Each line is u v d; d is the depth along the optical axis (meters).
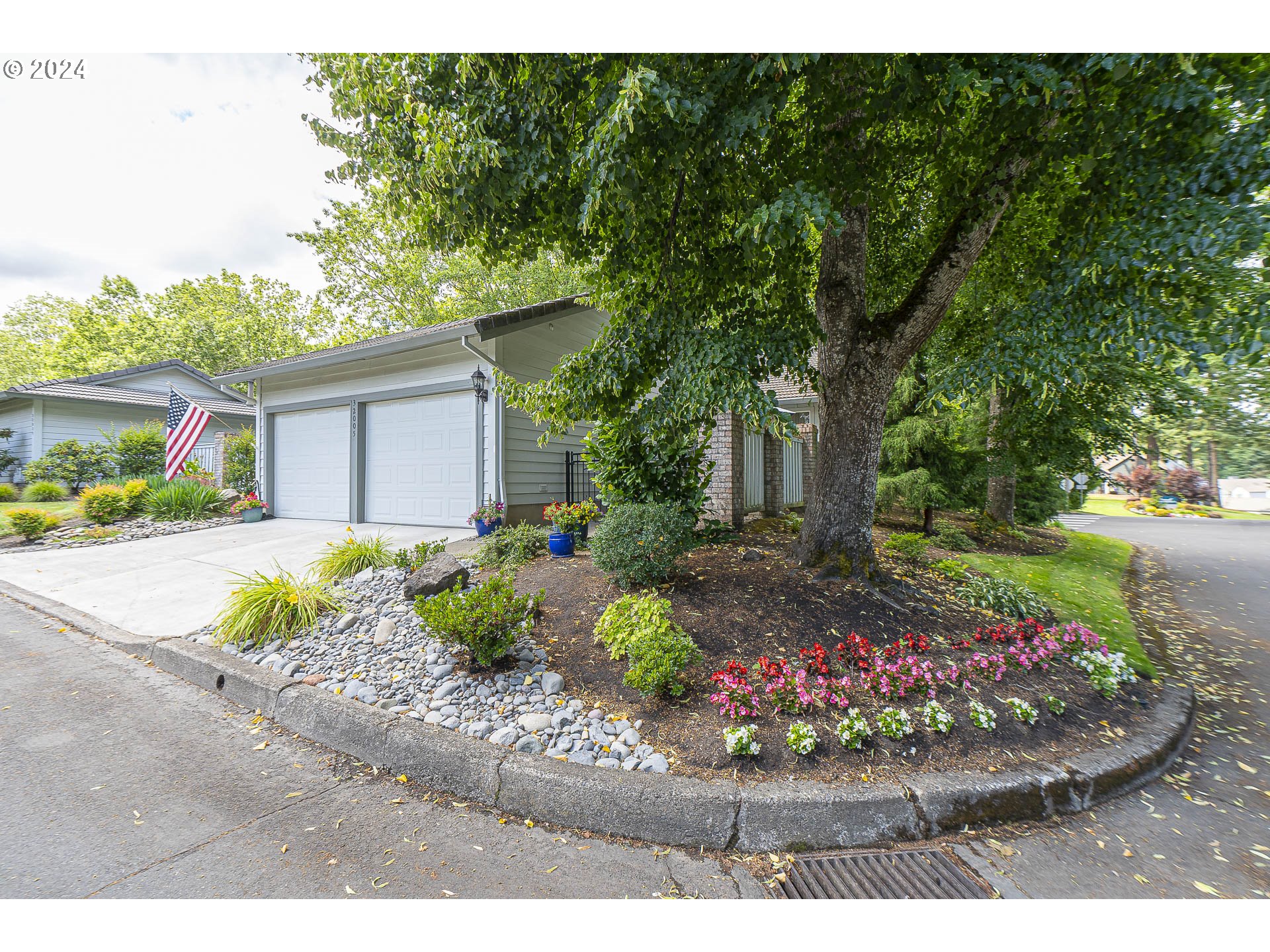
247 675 3.62
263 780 2.73
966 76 2.93
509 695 3.26
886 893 2.09
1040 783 2.63
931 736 2.92
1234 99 3.01
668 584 4.55
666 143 3.49
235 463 14.15
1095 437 8.48
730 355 3.67
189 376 20.30
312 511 10.79
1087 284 3.44
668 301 4.48
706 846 2.34
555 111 3.71
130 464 15.05
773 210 3.00
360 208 19.31
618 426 4.90
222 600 5.38
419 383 9.23
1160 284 3.25
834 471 4.76
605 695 3.27
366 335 22.67
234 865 2.09
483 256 4.60
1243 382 8.29
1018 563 7.49
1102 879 2.17
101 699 3.56
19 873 2.00
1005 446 9.02
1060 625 4.81
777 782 2.54
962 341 6.40
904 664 3.27
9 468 15.79
